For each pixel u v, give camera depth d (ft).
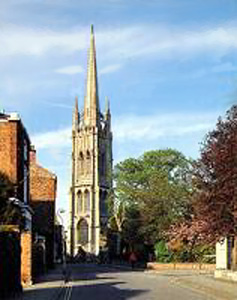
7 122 142.20
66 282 133.49
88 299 87.40
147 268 234.38
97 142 556.92
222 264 154.10
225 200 125.90
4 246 83.82
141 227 253.44
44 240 189.47
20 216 114.21
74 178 556.92
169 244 226.38
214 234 130.11
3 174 116.37
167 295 95.45
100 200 548.72
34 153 222.89
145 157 293.23
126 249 310.45
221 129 132.77
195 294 97.96
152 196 245.86
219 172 126.00
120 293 100.01
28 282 123.03
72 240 543.80
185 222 197.88
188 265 222.07
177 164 287.89
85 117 566.77
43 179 221.87
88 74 586.04
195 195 145.38
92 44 599.98
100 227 537.24
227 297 89.66
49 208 220.43
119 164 295.89
